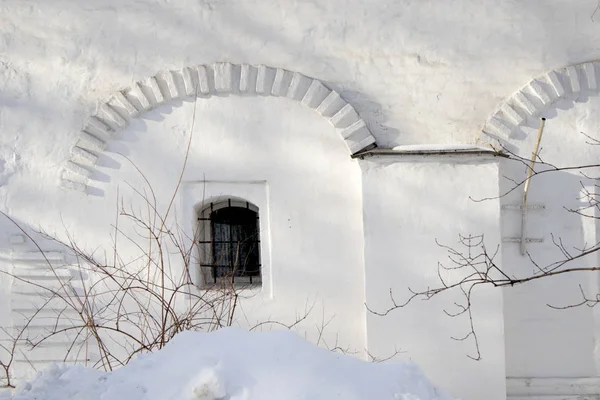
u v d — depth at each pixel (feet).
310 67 26.05
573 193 25.86
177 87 26.13
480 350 25.13
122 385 15.64
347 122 25.94
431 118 26.09
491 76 25.89
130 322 25.82
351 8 25.80
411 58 25.94
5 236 26.89
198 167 26.43
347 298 26.21
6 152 26.78
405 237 25.29
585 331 26.02
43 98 26.66
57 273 26.71
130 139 26.53
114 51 26.32
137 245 26.55
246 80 25.90
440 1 25.66
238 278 27.99
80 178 26.58
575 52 25.73
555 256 25.95
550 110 25.84
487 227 25.09
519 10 25.61
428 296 25.05
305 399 14.73
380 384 15.70
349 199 26.13
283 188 26.27
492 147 25.76
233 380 15.21
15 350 26.84
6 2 26.32
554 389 26.07
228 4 25.95
